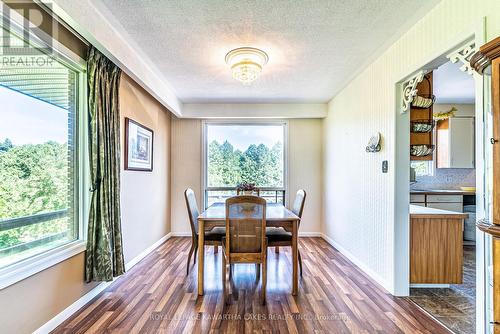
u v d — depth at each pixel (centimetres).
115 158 248
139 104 339
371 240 288
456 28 173
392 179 247
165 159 448
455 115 464
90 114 222
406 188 243
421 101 251
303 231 482
